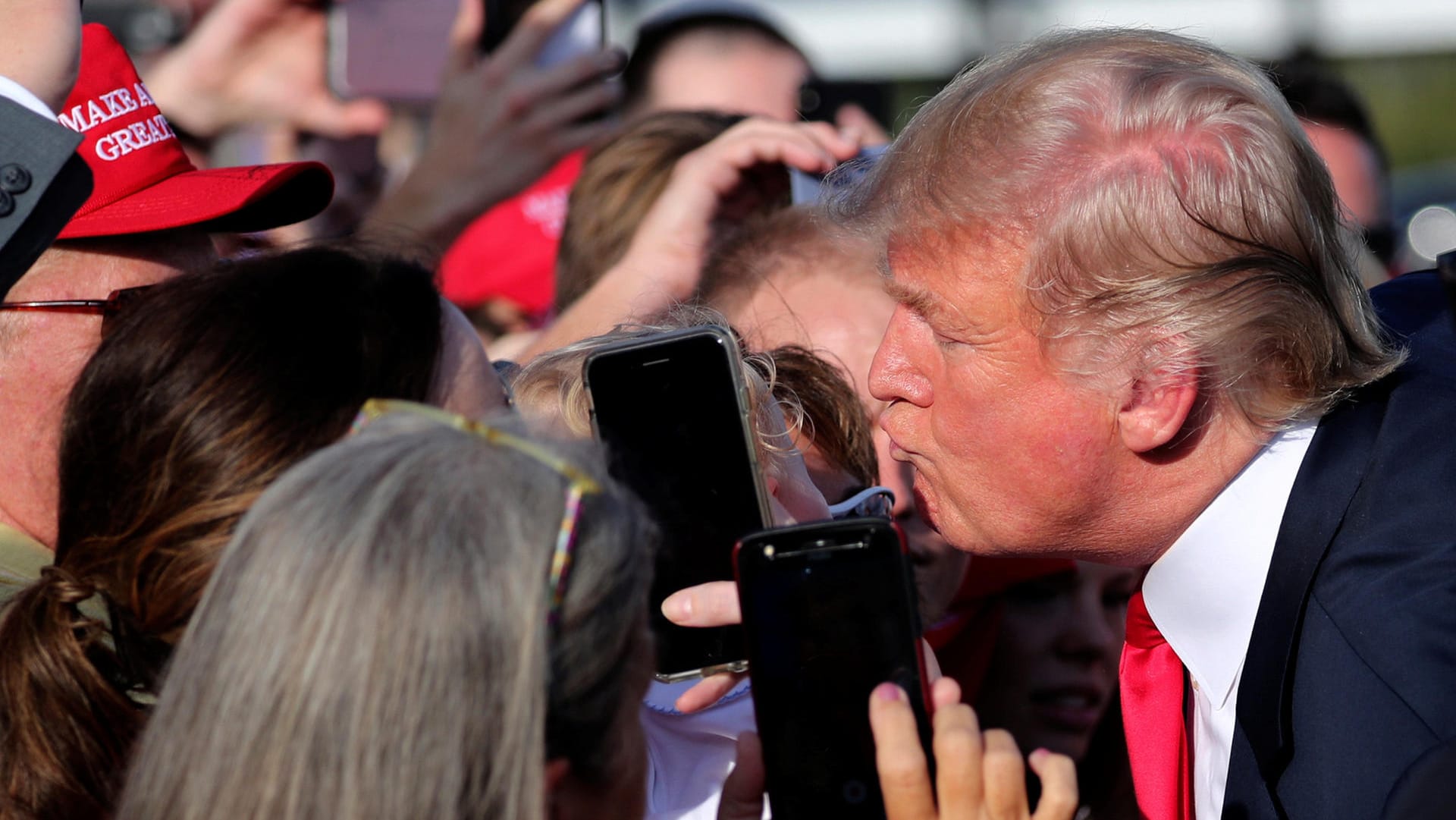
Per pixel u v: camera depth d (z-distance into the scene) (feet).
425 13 23.11
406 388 9.11
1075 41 12.06
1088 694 17.46
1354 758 10.07
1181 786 12.86
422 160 20.40
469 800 7.04
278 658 7.06
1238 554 11.66
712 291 16.53
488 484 7.41
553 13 20.36
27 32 9.96
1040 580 17.24
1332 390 11.37
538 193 27.53
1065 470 11.59
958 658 17.15
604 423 10.52
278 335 8.92
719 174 18.20
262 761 7.00
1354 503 11.10
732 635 10.44
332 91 23.04
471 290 27.53
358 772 6.93
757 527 10.44
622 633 7.72
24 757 8.75
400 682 6.99
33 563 10.95
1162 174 10.89
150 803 7.25
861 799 8.66
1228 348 10.95
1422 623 10.16
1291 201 10.99
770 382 12.66
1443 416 11.35
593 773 7.82
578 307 18.01
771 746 8.73
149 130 12.41
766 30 28.43
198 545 8.59
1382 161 30.76
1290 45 45.75
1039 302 11.19
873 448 14.11
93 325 11.24
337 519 7.25
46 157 9.52
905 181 11.94
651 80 28.09
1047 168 11.17
